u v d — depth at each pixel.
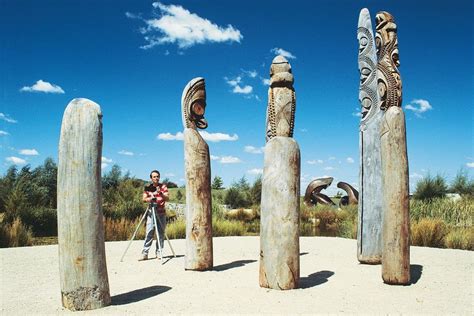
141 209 19.08
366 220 8.82
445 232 12.84
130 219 18.20
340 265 8.77
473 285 6.86
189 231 8.27
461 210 15.68
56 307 5.68
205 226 8.30
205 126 8.59
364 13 9.19
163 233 9.73
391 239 6.78
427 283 6.99
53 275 8.02
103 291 5.62
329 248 11.37
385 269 6.86
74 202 5.39
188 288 6.78
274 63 6.83
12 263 9.29
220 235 15.60
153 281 7.34
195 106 8.44
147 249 9.60
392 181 6.71
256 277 7.61
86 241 5.44
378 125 8.79
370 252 8.77
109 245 12.16
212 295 6.29
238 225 16.52
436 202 17.27
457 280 7.23
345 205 24.88
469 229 13.20
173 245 12.06
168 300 6.02
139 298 6.15
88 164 5.44
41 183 21.67
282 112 6.64
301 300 5.93
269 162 6.52
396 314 5.33
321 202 26.86
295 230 6.50
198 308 5.60
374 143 8.80
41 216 16.55
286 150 6.47
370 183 8.81
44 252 10.81
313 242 12.61
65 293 5.45
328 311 5.43
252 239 13.65
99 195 5.55
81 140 5.42
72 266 5.41
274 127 6.66
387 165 6.75
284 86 6.72
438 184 21.64
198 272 8.10
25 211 16.23
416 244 12.48
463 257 9.58
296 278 6.53
